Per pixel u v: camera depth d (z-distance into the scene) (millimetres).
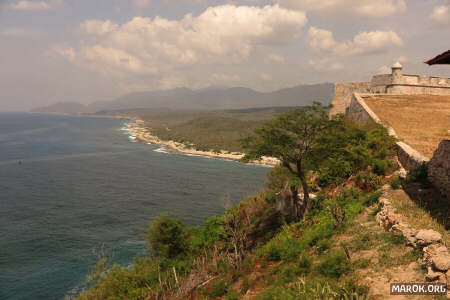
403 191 14062
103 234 61312
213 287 14562
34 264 47719
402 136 20578
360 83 40250
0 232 60875
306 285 9141
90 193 93562
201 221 70188
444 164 12797
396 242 10094
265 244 18297
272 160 164375
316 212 18219
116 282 25297
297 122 18969
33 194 90625
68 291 39906
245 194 93438
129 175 121312
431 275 7574
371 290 8055
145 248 53906
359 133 21375
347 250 10180
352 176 19297
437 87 36562
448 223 10125
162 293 18969
